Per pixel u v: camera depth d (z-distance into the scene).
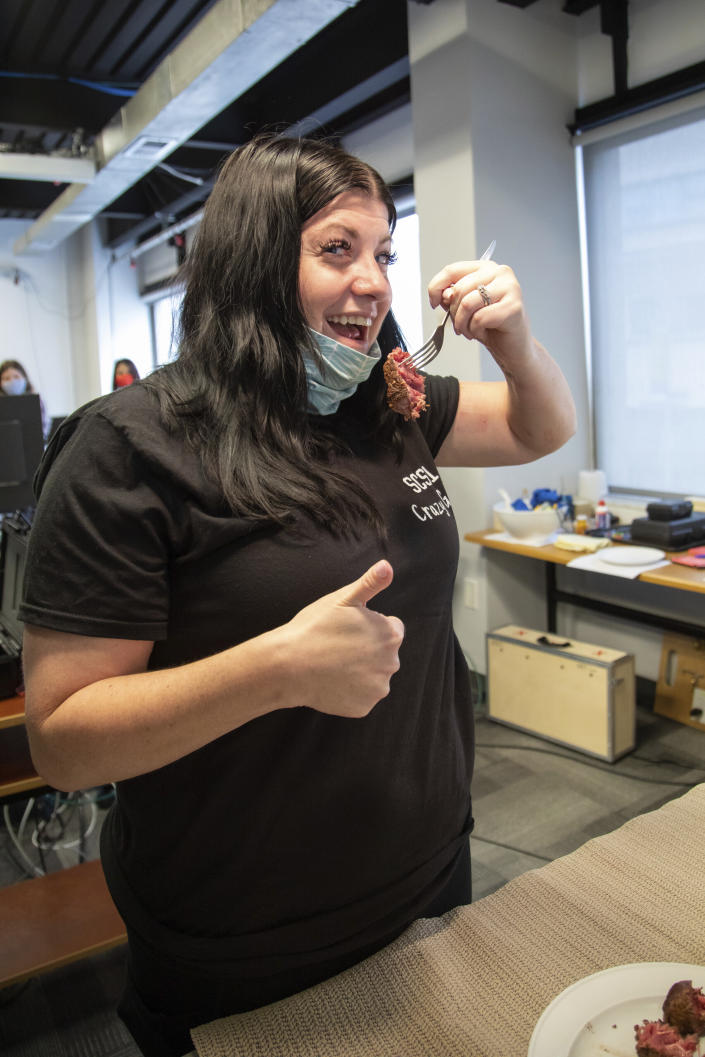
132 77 4.24
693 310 3.05
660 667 3.13
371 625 0.62
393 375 0.85
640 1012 0.68
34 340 7.65
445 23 3.06
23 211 6.82
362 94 3.71
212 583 0.72
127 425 0.70
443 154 3.16
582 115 3.28
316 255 0.76
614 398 3.45
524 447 1.08
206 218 0.79
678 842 0.95
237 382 0.75
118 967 1.93
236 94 3.20
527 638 3.04
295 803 0.77
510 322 0.85
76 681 0.67
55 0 3.34
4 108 4.14
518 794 2.61
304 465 0.76
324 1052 0.69
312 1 2.42
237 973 0.79
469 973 0.76
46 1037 1.73
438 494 0.90
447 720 0.91
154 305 7.56
